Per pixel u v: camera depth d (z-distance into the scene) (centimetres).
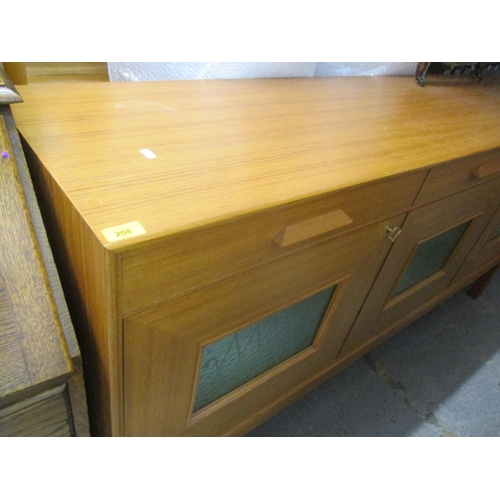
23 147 53
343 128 75
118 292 41
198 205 44
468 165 80
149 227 39
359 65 119
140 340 47
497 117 98
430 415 113
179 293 47
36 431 46
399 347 133
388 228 74
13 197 42
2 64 67
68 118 60
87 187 44
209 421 75
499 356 136
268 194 49
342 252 68
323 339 88
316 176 55
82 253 44
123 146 54
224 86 87
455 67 119
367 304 92
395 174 61
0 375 39
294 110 80
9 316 40
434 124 86
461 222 99
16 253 42
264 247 52
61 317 43
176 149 56
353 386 117
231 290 53
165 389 57
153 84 81
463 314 151
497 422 114
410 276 105
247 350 71
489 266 143
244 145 61
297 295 67
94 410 66
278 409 94
